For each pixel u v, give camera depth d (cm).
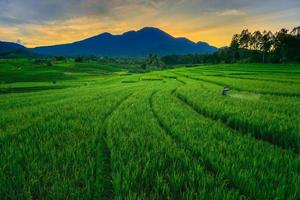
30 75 9069
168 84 4341
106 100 1950
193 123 1012
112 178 491
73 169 505
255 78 4547
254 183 443
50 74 9738
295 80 3778
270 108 1366
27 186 438
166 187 429
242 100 1744
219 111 1248
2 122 1040
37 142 715
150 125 982
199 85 3591
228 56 15088
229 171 506
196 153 634
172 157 586
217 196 402
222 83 3597
